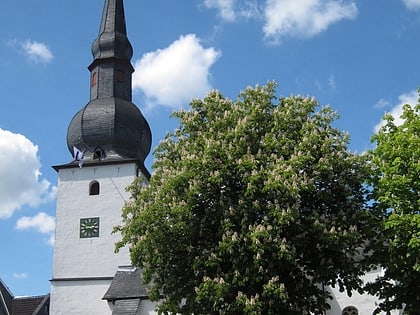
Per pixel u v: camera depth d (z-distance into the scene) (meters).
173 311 28.39
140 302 49.06
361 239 28.34
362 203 29.34
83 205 55.00
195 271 27.94
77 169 56.06
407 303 28.58
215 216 27.67
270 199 26.92
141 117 59.88
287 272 27.92
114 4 62.66
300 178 26.77
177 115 31.69
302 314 27.11
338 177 28.89
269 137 28.80
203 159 27.47
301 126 29.70
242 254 25.97
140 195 29.95
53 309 52.47
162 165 30.48
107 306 51.75
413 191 28.50
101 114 58.56
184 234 28.05
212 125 29.98
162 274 28.61
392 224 27.19
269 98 31.17
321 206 28.72
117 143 58.31
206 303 27.66
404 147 29.05
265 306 25.78
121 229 30.03
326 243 26.97
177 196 27.62
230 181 28.05
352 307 46.06
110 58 60.72
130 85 61.56
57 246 54.09
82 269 53.19
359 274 28.58
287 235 27.19
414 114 30.45
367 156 29.77
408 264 27.50
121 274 51.91
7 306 64.50
